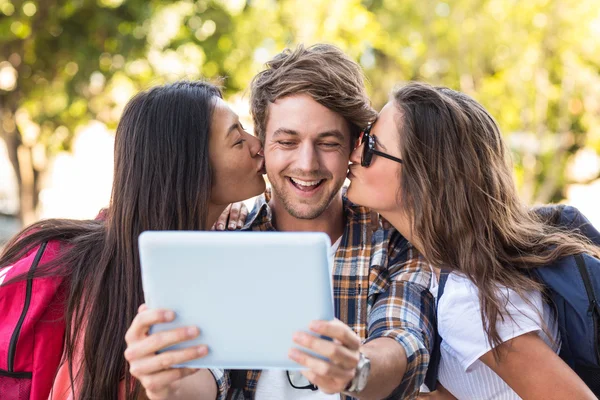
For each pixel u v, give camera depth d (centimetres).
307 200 234
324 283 163
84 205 1279
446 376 233
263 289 163
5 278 210
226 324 166
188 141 221
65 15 815
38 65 873
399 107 234
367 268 236
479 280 215
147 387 170
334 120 230
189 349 166
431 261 227
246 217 252
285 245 160
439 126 228
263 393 221
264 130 239
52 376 211
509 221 230
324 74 229
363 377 174
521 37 941
